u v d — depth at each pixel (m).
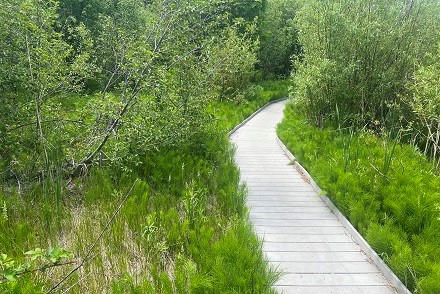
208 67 6.77
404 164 5.65
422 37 8.25
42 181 4.78
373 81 8.27
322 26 8.45
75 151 5.10
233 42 10.73
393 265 3.18
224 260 3.06
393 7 8.17
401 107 8.04
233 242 3.19
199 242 3.43
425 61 7.95
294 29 20.27
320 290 3.06
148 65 5.06
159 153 5.84
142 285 2.78
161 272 2.97
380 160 5.70
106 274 3.15
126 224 4.00
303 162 6.73
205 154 6.43
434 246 3.38
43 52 4.71
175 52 5.70
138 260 3.42
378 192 4.69
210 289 2.77
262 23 18.70
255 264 3.04
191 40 6.08
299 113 10.77
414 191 4.54
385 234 3.50
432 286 2.73
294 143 7.74
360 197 4.45
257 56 19.56
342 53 8.37
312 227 4.29
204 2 5.55
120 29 6.30
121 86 5.38
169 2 5.55
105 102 4.96
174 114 5.67
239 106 12.86
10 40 5.02
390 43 8.05
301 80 8.63
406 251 3.19
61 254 2.32
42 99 5.07
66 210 4.25
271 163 7.30
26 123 4.90
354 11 8.41
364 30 7.84
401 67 8.10
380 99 8.34
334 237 4.03
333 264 3.47
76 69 5.19
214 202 4.76
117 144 4.96
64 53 5.15
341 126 8.69
